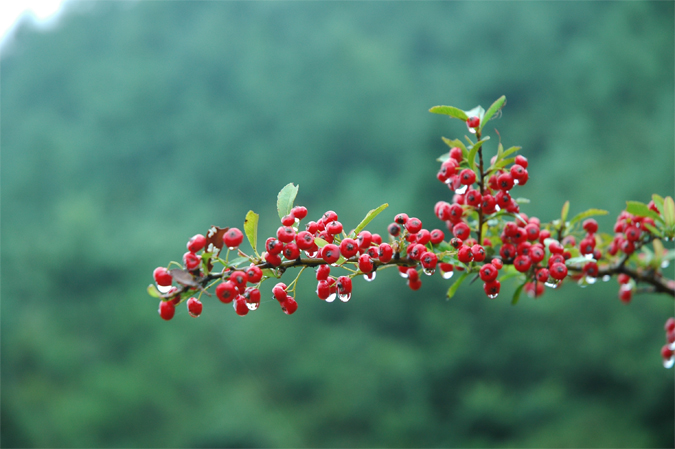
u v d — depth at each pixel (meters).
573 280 3.45
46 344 33.88
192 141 74.00
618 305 32.19
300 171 65.56
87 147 73.06
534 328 33.94
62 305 36.56
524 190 42.25
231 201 67.31
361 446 34.50
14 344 34.31
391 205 44.00
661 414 29.20
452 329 36.25
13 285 37.41
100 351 34.69
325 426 35.97
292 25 85.50
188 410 32.53
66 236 37.84
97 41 92.06
